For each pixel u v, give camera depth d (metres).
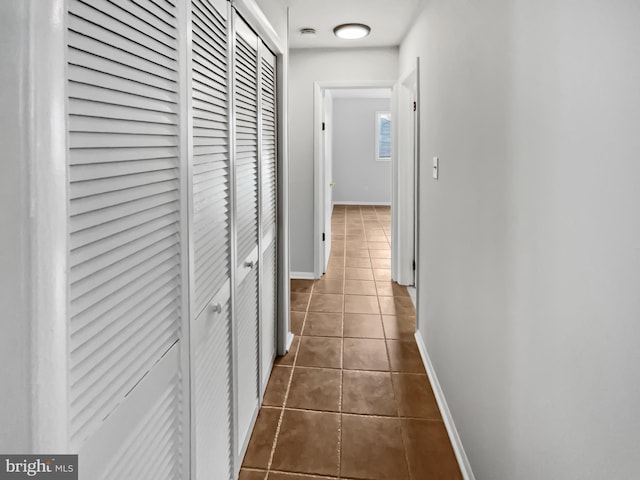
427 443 1.96
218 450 1.45
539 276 1.07
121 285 0.76
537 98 1.07
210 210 1.31
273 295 2.59
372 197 9.98
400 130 4.07
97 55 0.68
